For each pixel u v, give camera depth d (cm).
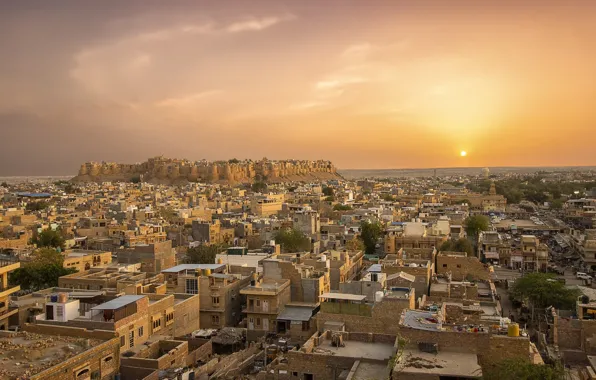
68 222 19762
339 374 5325
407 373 4362
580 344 7588
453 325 5256
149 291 8781
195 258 13500
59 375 4838
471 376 4275
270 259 9806
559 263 17012
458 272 10544
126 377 6166
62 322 6519
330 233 16988
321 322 6669
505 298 11969
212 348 8056
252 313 8581
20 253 13088
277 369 6156
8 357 5006
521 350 4766
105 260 13150
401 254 10981
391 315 6391
